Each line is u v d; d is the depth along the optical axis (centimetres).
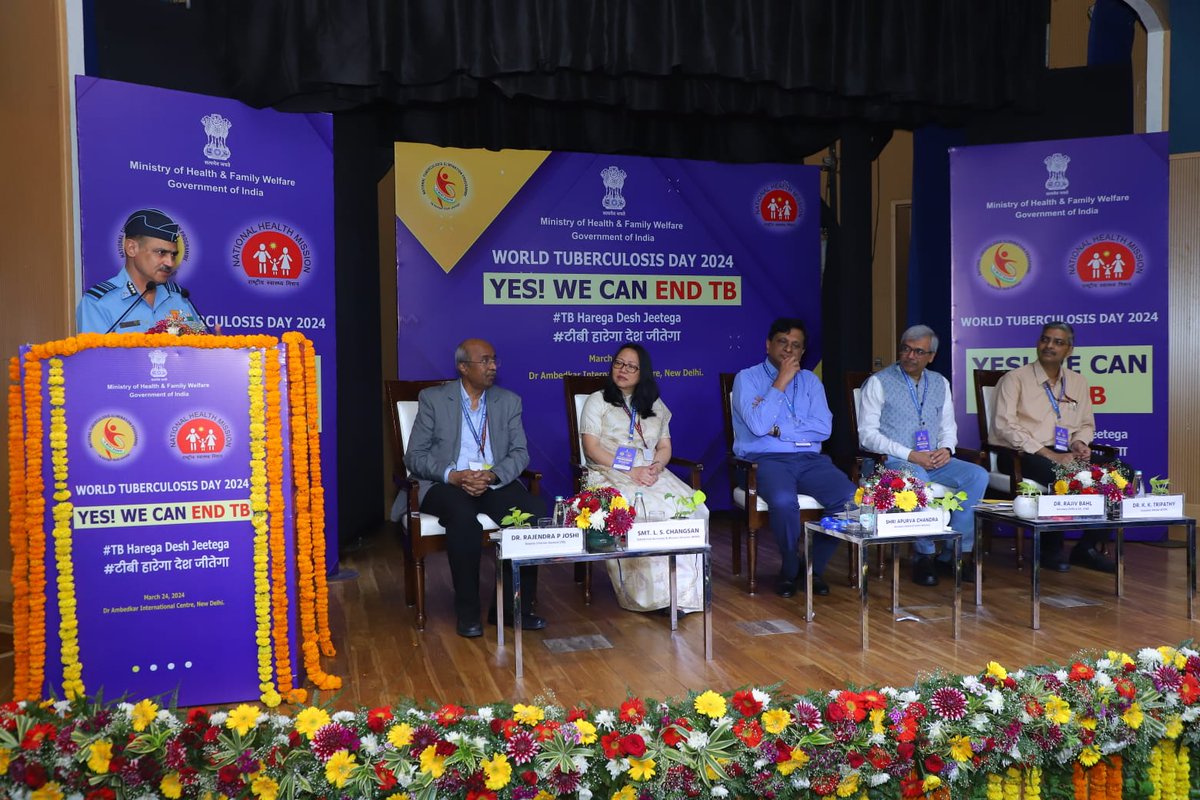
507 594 397
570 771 202
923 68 504
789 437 434
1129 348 502
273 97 421
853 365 608
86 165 362
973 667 304
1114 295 503
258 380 270
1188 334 538
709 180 580
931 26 504
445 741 203
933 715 219
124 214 373
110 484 259
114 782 197
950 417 459
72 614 256
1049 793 231
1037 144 512
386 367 630
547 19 441
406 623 370
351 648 335
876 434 445
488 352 392
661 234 573
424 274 534
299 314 432
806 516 414
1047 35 559
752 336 593
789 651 325
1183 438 544
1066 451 458
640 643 338
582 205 557
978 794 223
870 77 491
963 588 417
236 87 418
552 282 554
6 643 345
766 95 517
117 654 260
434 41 433
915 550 433
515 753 203
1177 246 541
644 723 215
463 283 539
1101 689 230
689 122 582
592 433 423
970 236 523
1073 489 373
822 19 480
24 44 373
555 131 567
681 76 482
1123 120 553
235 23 419
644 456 422
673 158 575
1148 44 553
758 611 383
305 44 421
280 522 272
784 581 411
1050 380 469
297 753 203
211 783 199
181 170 390
